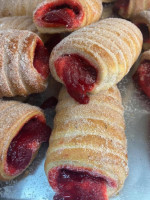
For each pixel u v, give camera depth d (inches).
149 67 7.5
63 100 6.6
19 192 6.2
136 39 6.5
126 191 6.1
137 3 8.6
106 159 5.3
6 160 5.9
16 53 6.2
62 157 5.3
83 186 5.5
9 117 5.9
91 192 5.4
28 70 6.3
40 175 6.4
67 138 5.6
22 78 6.4
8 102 6.4
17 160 6.1
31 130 6.4
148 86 7.5
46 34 7.5
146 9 8.7
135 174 6.4
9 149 6.0
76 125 5.7
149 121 7.2
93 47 5.7
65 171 5.6
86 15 7.0
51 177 5.6
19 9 8.7
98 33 6.0
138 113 7.3
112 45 5.8
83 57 5.8
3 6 8.9
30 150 6.3
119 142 5.7
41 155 6.8
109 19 6.8
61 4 6.9
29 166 6.6
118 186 5.6
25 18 8.1
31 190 6.2
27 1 8.6
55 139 5.8
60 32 7.2
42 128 6.7
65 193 5.6
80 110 6.0
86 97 6.1
